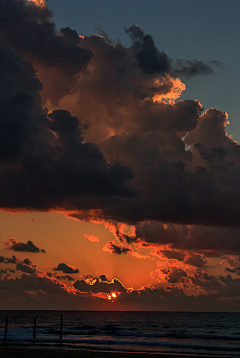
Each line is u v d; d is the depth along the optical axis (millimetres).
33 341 50281
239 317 191750
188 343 51125
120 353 35438
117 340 53188
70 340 51406
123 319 161750
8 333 66188
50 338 55000
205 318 178625
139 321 142125
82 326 100500
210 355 37781
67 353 33344
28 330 71938
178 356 34531
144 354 35312
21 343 46812
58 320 146625
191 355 37219
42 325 107188
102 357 31406
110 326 102062
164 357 32875
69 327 93938
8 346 42938
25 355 31578
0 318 167625
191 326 109750
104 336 62719
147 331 85312
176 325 115500
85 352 34594
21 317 183375
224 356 36750
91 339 52938
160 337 63250
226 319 165875
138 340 54469
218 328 101688
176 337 63656
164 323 127750
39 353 32938
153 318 178375
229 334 78938
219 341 56594
